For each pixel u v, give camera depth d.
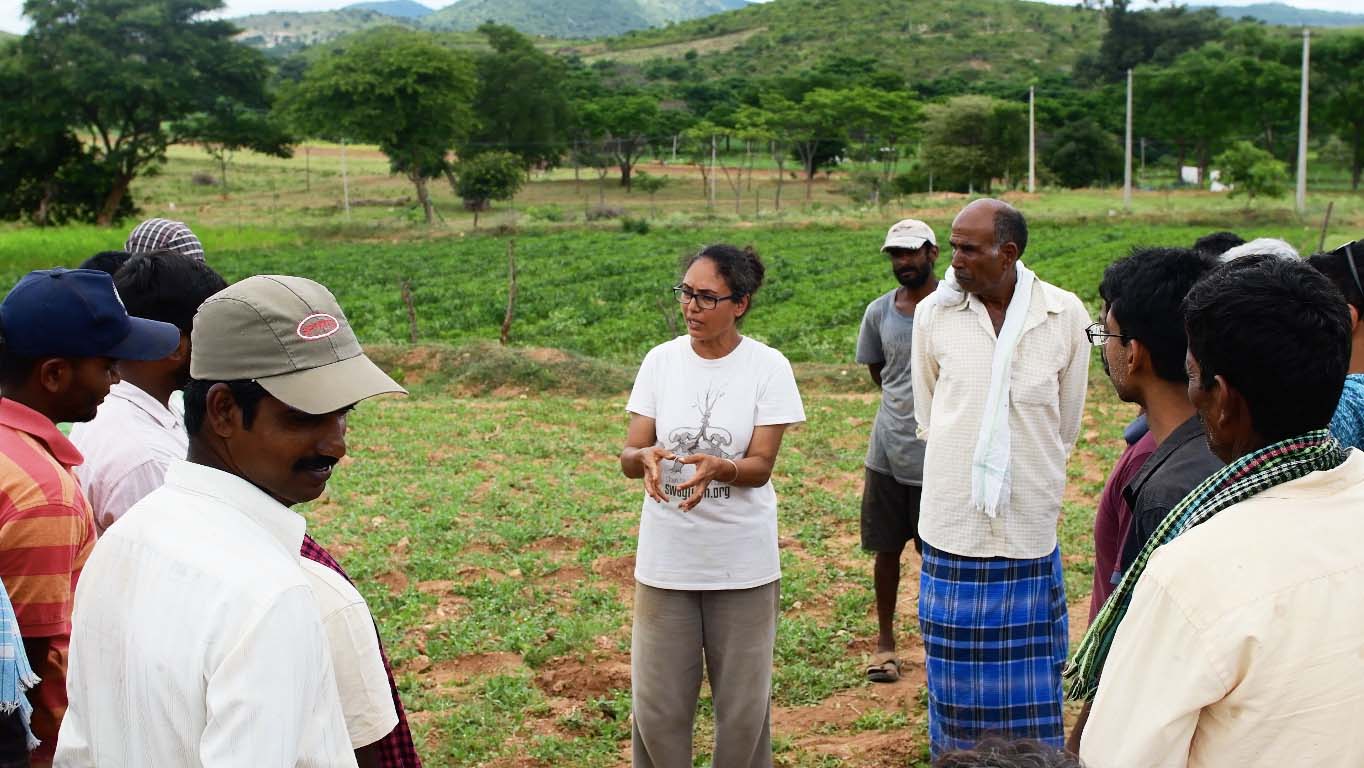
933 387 5.06
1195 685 2.25
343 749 2.37
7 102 62.09
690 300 4.47
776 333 24.75
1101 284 3.71
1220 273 2.54
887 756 5.48
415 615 7.39
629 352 23.91
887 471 6.35
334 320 2.55
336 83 68.12
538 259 45.12
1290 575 2.23
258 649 2.18
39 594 3.14
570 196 89.38
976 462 4.54
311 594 2.33
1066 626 4.86
